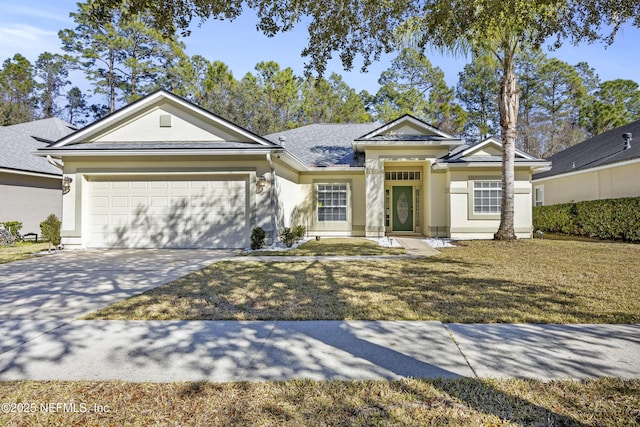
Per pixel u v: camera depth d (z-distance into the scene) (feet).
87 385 10.03
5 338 13.48
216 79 109.09
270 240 39.24
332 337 13.34
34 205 54.80
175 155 39.14
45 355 11.98
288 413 8.60
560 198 66.54
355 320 15.28
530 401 8.93
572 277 23.49
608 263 28.60
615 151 56.39
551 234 57.67
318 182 55.21
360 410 8.68
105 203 40.40
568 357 11.43
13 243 46.32
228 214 39.81
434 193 51.03
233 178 39.75
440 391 9.46
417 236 53.83
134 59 111.24
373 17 19.62
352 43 20.93
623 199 45.03
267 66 121.19
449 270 26.27
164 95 40.47
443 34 21.17
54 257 33.91
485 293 19.53
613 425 7.98
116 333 13.94
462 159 48.78
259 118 105.29
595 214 49.39
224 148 37.63
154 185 40.22
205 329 14.32
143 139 41.04
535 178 72.69
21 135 62.39
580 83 120.98
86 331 14.19
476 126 131.13
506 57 40.63
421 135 50.70
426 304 17.48
